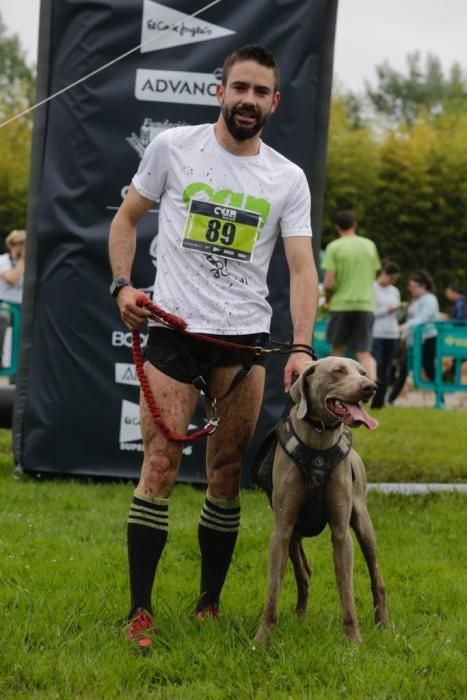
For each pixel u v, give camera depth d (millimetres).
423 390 21438
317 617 5684
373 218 39094
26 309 9609
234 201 5320
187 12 9211
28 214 9547
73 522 7957
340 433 5215
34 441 9594
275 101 5332
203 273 5305
